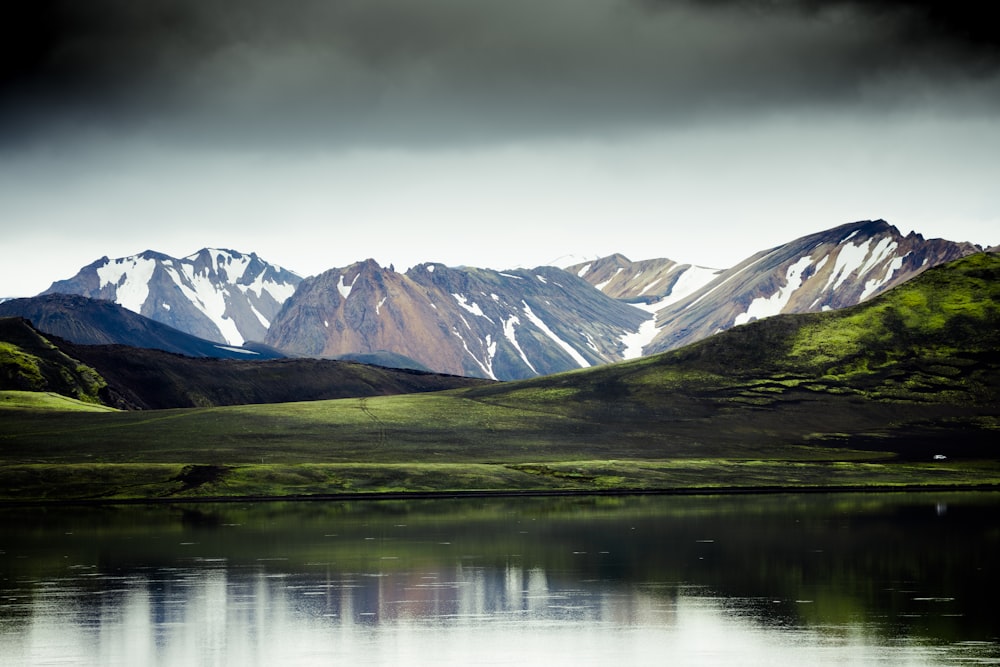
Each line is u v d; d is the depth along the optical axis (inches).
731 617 4451.3
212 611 4643.2
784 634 4141.2
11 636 4202.8
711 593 4972.9
